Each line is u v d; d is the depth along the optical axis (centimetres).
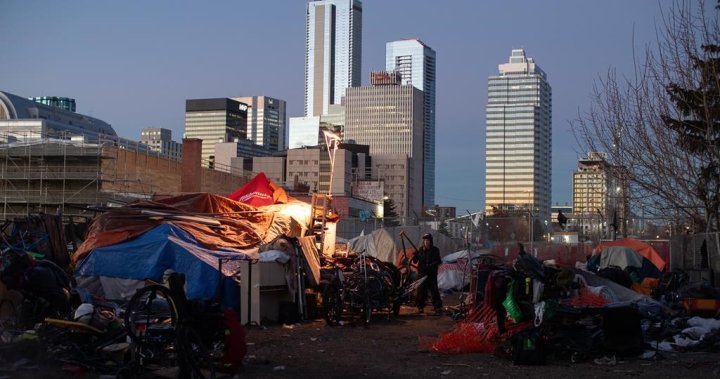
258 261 1460
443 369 1009
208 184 6391
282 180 11056
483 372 986
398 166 13875
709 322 1281
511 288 1104
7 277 1060
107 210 1722
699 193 1608
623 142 1692
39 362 924
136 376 881
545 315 1068
